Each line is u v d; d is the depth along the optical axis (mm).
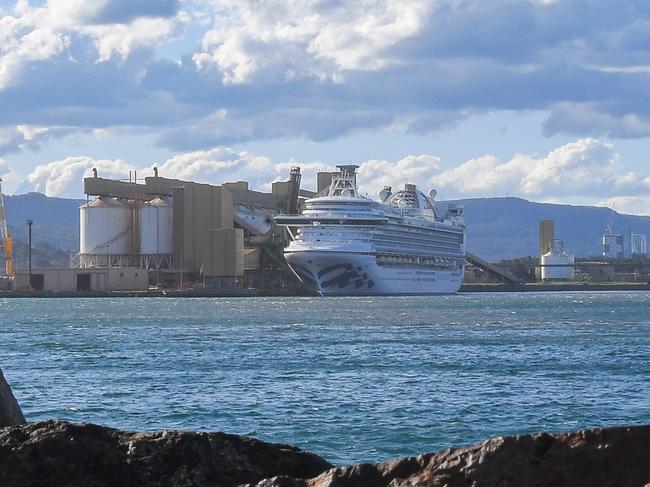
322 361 171500
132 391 127688
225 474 36844
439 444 91438
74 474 36312
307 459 38094
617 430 30719
